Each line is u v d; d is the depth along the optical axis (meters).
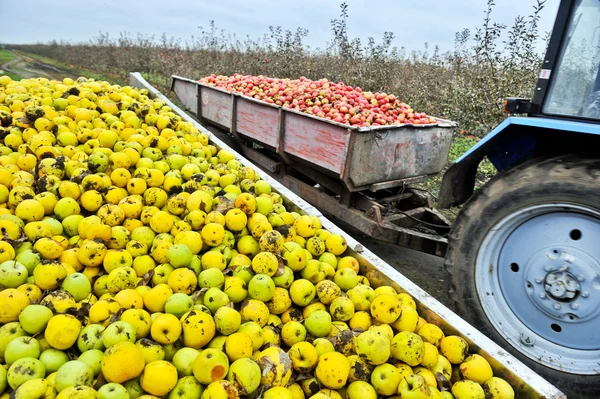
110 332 2.27
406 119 5.47
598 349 3.04
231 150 5.24
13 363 2.11
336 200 5.19
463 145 9.92
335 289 3.08
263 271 2.99
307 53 17.55
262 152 6.89
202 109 7.59
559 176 3.00
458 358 2.68
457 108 10.51
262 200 3.65
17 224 2.96
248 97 6.01
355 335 2.74
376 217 4.56
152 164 3.94
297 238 3.53
